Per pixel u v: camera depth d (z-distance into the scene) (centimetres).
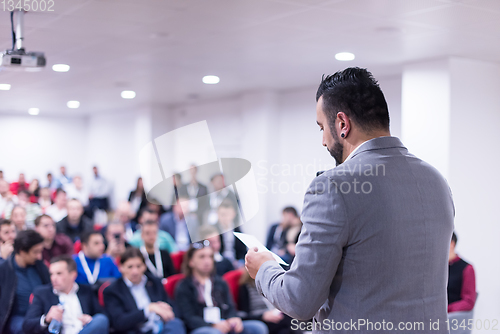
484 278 484
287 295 112
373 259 111
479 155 485
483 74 488
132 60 506
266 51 459
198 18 353
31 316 308
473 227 479
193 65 530
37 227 436
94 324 307
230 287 389
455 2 306
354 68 127
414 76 493
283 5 320
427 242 116
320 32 387
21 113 1077
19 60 341
